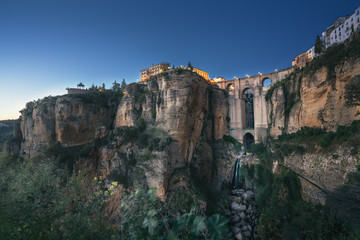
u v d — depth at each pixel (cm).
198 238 395
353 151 2391
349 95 2694
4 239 660
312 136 3447
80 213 836
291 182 3275
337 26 5775
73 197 983
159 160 3972
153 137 4375
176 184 3959
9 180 907
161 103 4391
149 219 476
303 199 2895
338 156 2578
